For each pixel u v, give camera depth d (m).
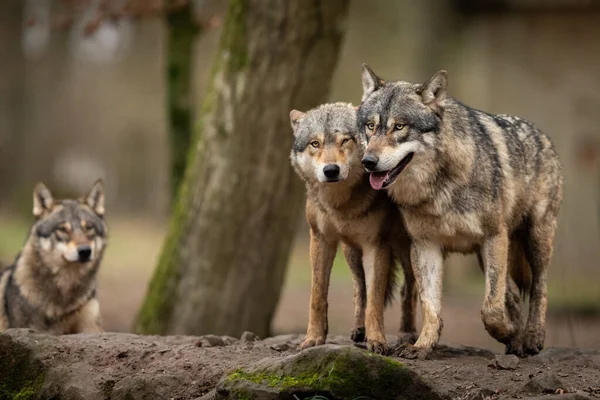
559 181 9.88
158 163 53.69
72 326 12.62
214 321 13.77
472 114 9.05
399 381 6.98
